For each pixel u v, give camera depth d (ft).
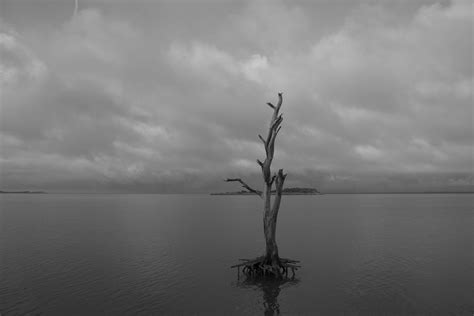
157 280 96.68
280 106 94.22
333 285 92.12
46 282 94.17
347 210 431.84
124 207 524.93
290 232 200.34
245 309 76.18
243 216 329.93
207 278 98.22
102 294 84.74
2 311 74.23
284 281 95.55
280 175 96.99
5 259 121.39
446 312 73.51
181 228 222.07
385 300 81.00
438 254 131.34
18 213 371.56
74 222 263.70
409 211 403.95
